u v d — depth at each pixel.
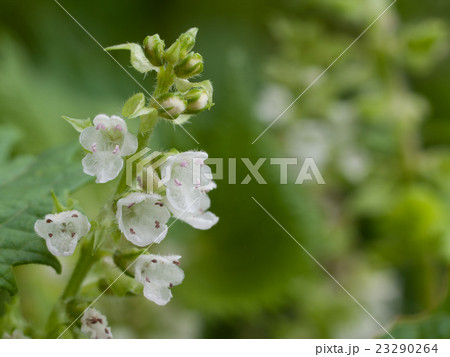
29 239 0.11
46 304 0.15
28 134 0.18
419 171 0.19
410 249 0.19
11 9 0.22
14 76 0.19
